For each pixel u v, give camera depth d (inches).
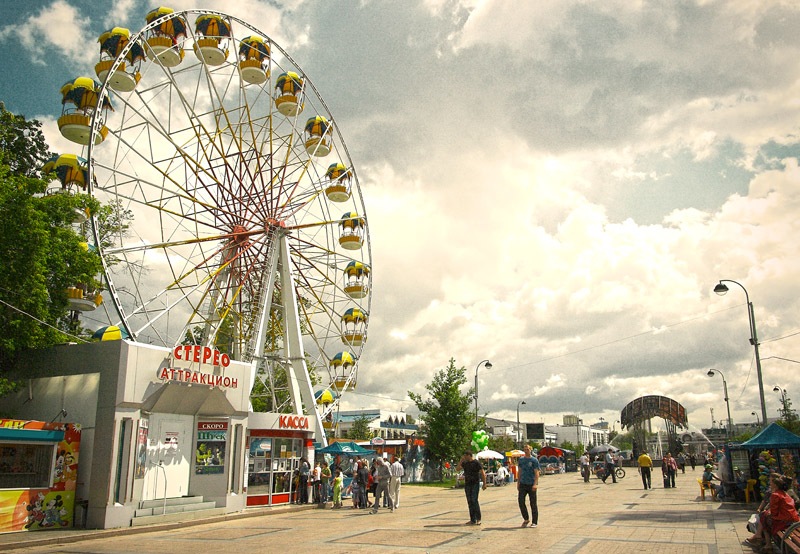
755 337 1180.5
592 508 871.1
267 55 1509.6
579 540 554.9
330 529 708.7
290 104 1557.6
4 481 717.3
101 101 1138.0
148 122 1261.1
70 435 788.6
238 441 965.8
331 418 1753.2
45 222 916.6
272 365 1486.2
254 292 1465.3
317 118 1653.5
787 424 2182.6
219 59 1412.4
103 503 765.3
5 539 651.5
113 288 1106.7
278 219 1480.1
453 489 1513.3
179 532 748.6
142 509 806.5
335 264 1617.9
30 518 728.3
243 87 1451.8
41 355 898.1
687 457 2802.7
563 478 1910.7
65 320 1251.8
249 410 1022.4
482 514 819.4
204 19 1400.1
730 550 495.2
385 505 1011.3
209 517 869.8
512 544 541.0
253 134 1478.8
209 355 924.6
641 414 3078.2
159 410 863.1
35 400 879.7
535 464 667.4
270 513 948.6
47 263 933.2
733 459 984.9
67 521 765.3
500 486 1660.9
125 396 799.7
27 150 1192.2
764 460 911.0
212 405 926.4
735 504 888.9
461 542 559.2
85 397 827.4
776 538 472.7
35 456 753.6
